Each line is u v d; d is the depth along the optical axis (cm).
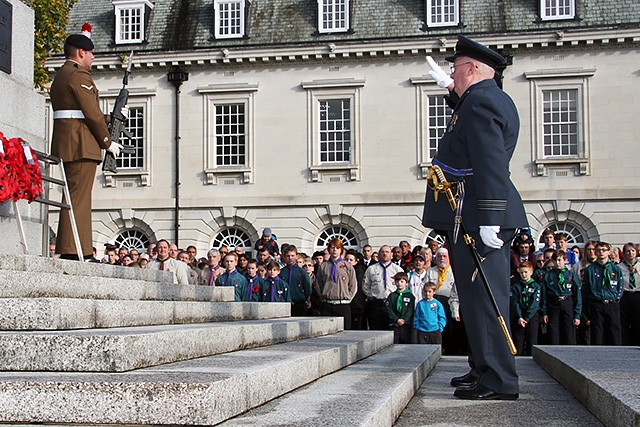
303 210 3316
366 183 3294
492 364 602
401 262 2050
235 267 1717
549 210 3178
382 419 462
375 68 3316
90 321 601
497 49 3222
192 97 3416
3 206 909
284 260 1650
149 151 3409
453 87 665
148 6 3522
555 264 1524
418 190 3259
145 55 3384
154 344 503
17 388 407
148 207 3394
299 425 398
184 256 1928
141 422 397
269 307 1029
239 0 3422
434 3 3312
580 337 1587
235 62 3375
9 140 852
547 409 568
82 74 978
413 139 3275
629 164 3155
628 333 1586
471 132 577
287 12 3441
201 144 3400
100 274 862
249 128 3372
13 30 986
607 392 482
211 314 827
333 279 1590
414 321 1477
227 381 414
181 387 395
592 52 3194
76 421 402
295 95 3359
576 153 3216
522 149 3219
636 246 1850
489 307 592
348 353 736
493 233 563
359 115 3309
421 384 736
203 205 3362
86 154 971
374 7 3378
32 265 757
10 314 562
